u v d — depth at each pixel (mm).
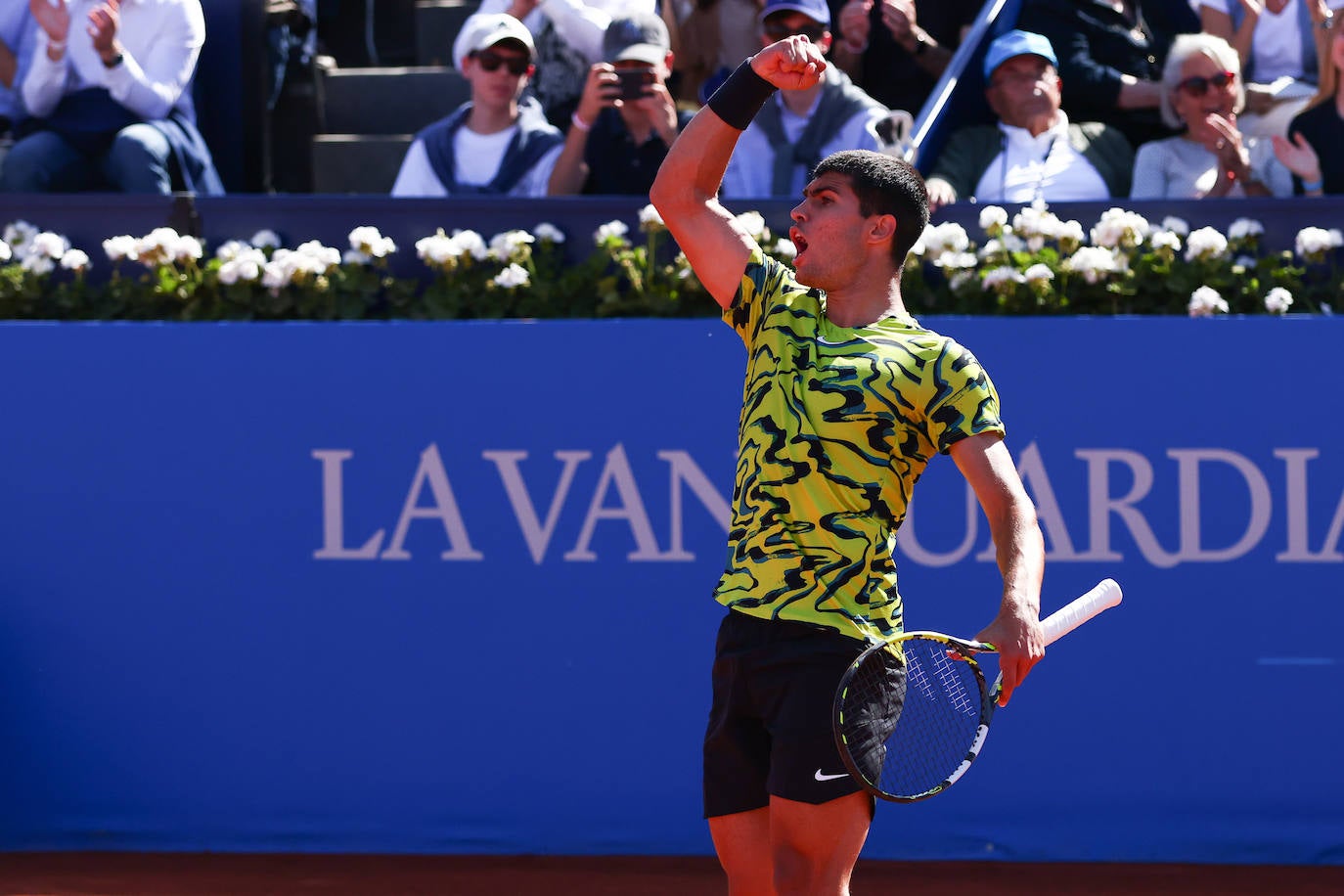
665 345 14891
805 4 18844
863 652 8000
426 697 15133
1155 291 15289
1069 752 14797
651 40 18953
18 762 15344
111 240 16031
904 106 22391
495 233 16234
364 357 15078
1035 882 14250
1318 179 18906
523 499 15016
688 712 14953
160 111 19875
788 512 8680
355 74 24438
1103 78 20266
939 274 15789
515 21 19750
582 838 15078
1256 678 14609
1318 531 14547
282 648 15195
